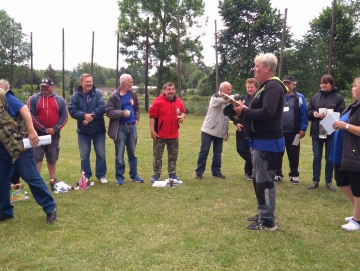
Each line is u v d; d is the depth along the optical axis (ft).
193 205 15.85
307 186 19.44
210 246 11.51
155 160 19.98
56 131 18.02
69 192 17.90
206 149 20.67
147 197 17.07
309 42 58.80
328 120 13.46
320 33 65.41
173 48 102.53
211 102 20.54
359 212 13.03
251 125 12.46
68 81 128.36
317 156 18.83
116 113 18.47
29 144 12.87
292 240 12.08
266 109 11.85
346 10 90.12
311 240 12.09
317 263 10.50
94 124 19.17
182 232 12.71
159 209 15.26
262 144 12.41
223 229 12.97
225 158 27.58
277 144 12.43
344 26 64.75
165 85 19.42
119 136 19.16
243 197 17.19
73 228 13.10
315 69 56.08
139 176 20.67
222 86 20.16
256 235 12.43
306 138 40.06
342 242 12.03
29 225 13.39
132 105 19.42
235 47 81.25
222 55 82.89
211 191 18.17
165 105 19.35
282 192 18.13
